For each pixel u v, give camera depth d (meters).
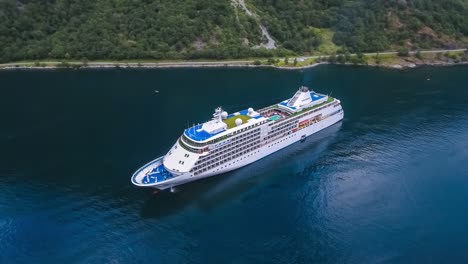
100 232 111.12
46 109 190.38
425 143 162.12
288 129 158.25
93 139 161.00
